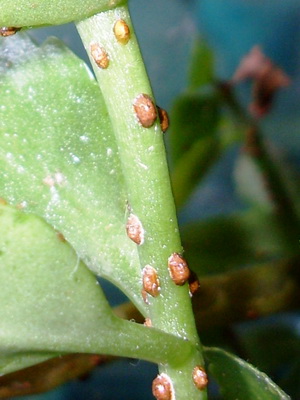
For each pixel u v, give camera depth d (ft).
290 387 0.43
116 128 0.27
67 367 0.41
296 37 0.78
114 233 0.28
